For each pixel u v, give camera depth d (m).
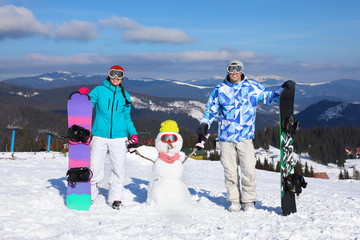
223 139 4.21
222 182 8.03
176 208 4.00
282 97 3.97
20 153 14.95
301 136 164.62
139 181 6.57
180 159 4.24
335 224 3.54
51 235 2.79
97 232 2.91
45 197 4.21
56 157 13.04
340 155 152.25
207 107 4.30
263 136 154.62
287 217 3.82
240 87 4.14
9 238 2.63
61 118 182.12
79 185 3.82
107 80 4.21
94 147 4.11
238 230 3.20
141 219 3.46
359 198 6.02
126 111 4.28
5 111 172.88
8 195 4.14
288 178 3.89
